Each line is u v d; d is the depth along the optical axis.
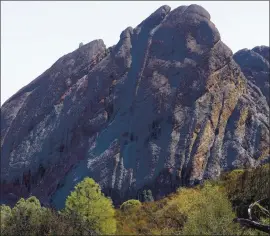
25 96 125.75
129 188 88.12
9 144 113.00
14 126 116.38
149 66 109.31
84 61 121.69
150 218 42.38
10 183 104.75
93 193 37.00
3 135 118.00
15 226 26.89
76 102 111.75
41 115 114.38
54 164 102.19
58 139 106.81
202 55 107.00
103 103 108.62
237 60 133.75
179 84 103.25
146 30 121.62
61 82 119.06
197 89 101.19
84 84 114.69
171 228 33.56
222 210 25.34
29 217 27.58
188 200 35.62
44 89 120.44
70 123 107.88
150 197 81.12
